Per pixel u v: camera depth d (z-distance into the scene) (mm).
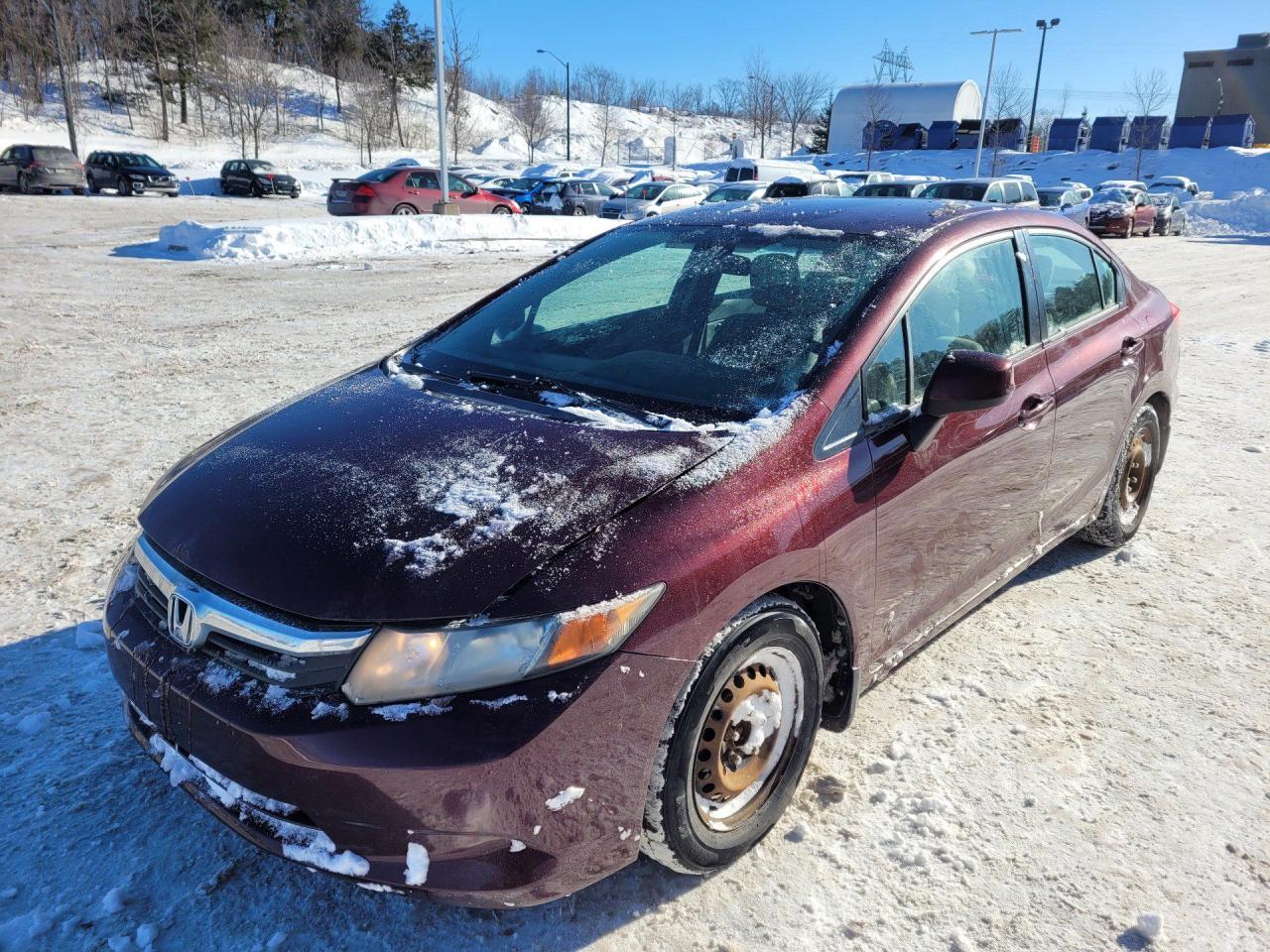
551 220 20734
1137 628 3596
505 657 1840
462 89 81312
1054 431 3252
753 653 2193
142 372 7125
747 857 2373
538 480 2160
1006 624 3621
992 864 2363
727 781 2254
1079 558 4242
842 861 2365
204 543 2109
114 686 2990
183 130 59531
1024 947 2113
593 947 2090
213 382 6867
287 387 6754
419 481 2189
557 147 84000
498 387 2754
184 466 2545
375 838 1819
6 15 55188
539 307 3201
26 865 2248
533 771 1832
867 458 2461
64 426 5672
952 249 2961
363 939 2084
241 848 2340
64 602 3508
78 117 55562
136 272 13070
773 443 2303
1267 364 8461
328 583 1913
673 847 2125
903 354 2672
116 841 2342
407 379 2875
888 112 63500
